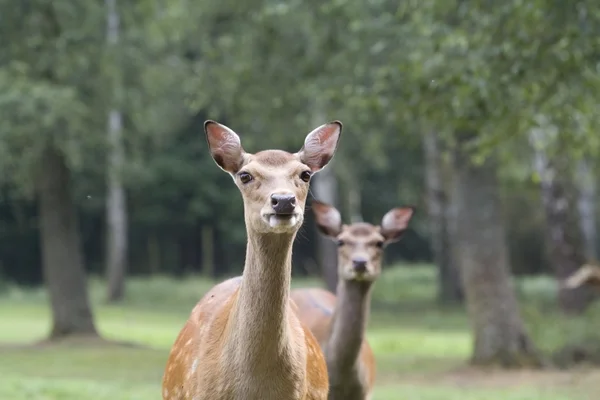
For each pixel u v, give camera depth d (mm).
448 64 14383
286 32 22328
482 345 21422
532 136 25516
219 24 25453
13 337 28234
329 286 36594
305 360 6801
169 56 27797
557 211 30891
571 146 15820
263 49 22391
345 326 10531
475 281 21484
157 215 55094
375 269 10664
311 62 22062
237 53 22641
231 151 6762
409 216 11383
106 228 57156
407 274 54531
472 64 13234
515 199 45625
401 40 19812
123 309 41125
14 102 22922
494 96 12898
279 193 6090
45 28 24469
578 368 21219
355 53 20812
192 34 27453
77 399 14617
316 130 7137
